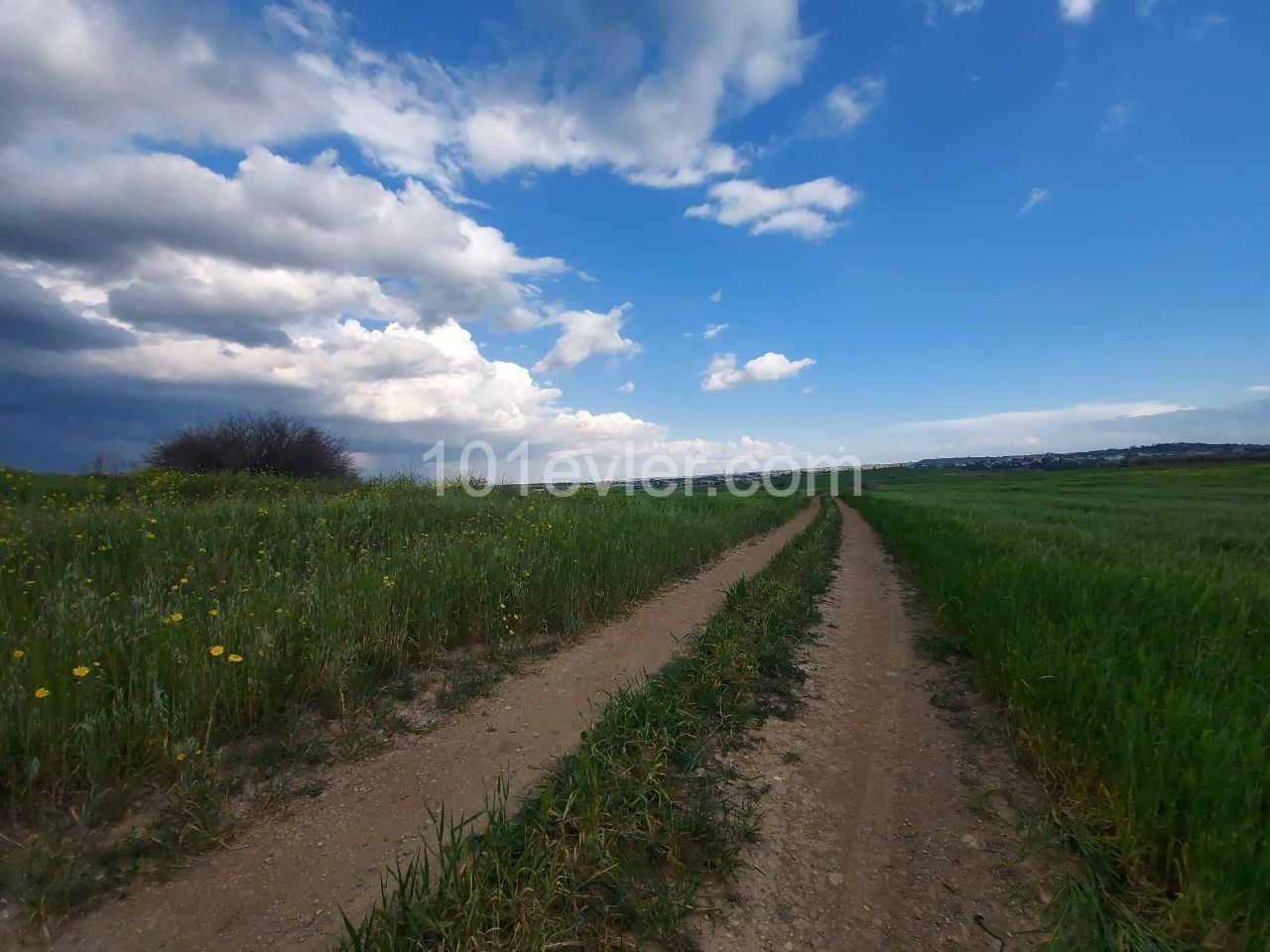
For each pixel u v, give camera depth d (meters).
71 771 3.34
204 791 3.39
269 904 2.74
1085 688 4.22
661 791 3.46
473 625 6.43
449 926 2.42
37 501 9.61
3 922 2.54
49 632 4.48
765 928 2.75
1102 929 2.62
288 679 4.48
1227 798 2.91
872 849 3.35
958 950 2.64
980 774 4.20
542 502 15.25
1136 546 11.76
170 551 6.88
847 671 6.38
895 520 22.94
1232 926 2.53
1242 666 4.62
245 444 18.02
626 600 8.56
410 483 16.55
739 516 20.22
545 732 4.52
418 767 4.00
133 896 2.75
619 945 2.57
